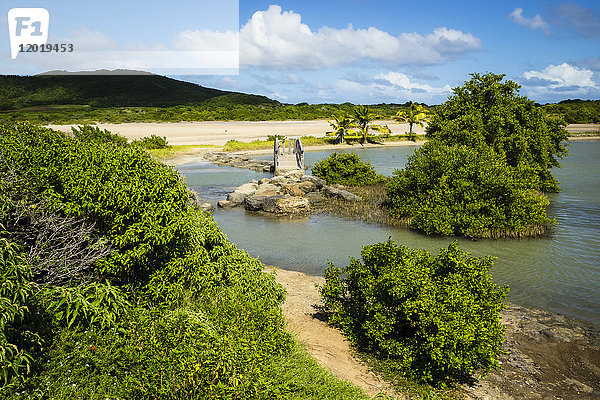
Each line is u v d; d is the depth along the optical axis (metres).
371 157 49.84
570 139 64.94
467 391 7.69
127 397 5.02
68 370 5.17
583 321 10.54
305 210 23.11
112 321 6.14
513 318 10.66
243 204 25.58
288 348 7.09
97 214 7.45
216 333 5.90
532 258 15.16
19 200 6.75
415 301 7.91
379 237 18.34
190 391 4.96
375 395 6.87
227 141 63.53
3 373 4.57
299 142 40.00
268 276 9.10
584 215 21.59
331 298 9.94
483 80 29.06
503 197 18.53
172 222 7.63
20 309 5.13
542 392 7.75
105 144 8.85
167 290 7.43
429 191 19.45
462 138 25.86
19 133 8.47
